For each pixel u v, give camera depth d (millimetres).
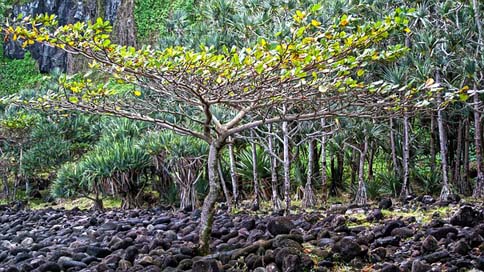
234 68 3434
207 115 3766
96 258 4129
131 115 3873
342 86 3998
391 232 4227
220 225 5102
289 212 6293
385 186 7613
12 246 5203
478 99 6734
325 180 7383
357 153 8008
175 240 4582
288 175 6434
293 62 3412
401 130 7969
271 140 6918
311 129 6988
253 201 7598
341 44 4535
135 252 4004
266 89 3639
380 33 3617
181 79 3492
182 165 8031
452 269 3250
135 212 7430
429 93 3658
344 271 3449
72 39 3404
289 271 3326
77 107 3898
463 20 6902
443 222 4426
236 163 8297
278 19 7441
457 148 7773
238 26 7527
